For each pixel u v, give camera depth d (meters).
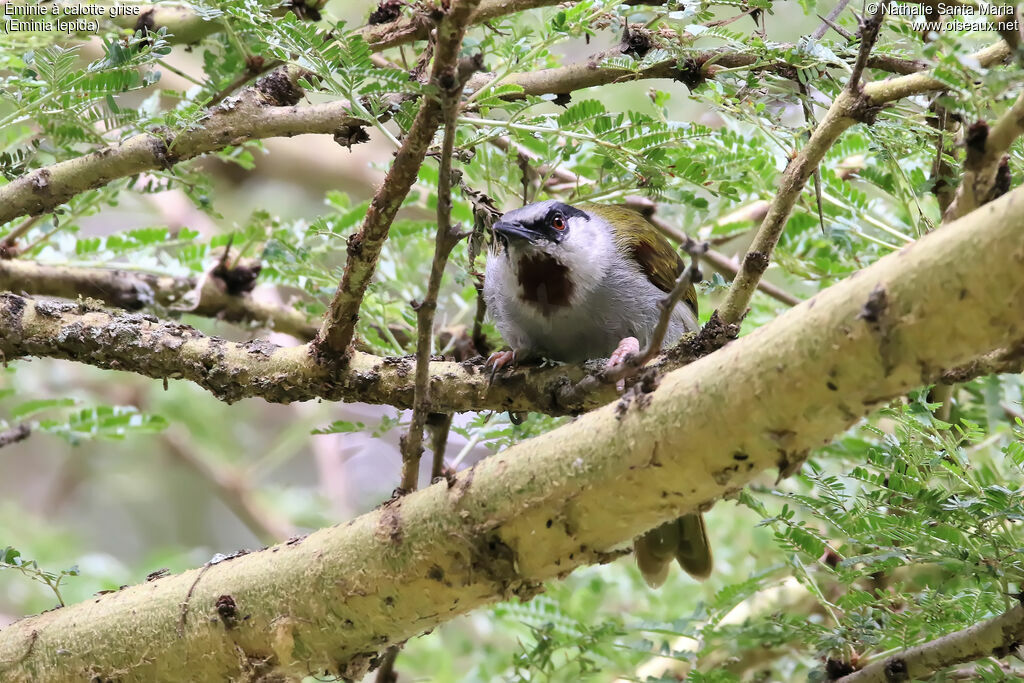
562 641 9.76
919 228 8.55
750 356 5.29
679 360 6.55
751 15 8.00
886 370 4.95
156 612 6.82
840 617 8.92
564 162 9.73
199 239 12.31
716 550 12.50
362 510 16.39
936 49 6.09
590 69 8.12
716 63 8.18
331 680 7.59
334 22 7.50
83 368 16.81
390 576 6.35
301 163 19.38
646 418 5.62
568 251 9.45
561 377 7.99
